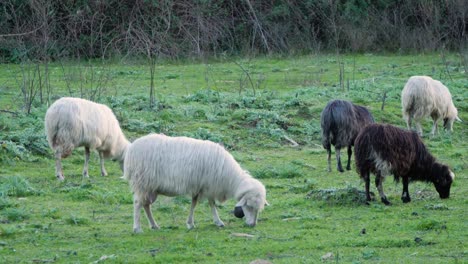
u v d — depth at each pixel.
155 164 10.11
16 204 12.09
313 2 37.62
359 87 24.02
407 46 36.06
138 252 9.53
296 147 17.69
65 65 28.97
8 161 14.98
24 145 15.88
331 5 36.62
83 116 13.92
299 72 29.05
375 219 11.16
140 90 23.62
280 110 20.25
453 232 10.30
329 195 12.41
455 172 15.15
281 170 14.85
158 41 33.12
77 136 13.88
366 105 21.59
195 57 33.03
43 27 29.69
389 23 37.44
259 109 20.34
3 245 9.90
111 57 32.28
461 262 8.84
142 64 30.73
